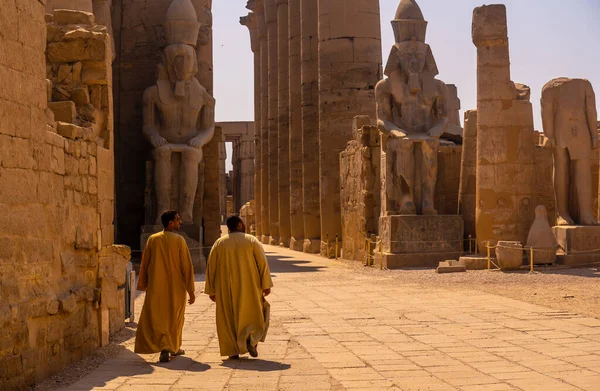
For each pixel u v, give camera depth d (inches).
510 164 732.0
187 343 354.0
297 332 379.9
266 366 298.0
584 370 282.4
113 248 385.4
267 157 1561.3
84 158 322.0
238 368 294.5
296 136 1264.8
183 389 258.4
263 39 1593.3
